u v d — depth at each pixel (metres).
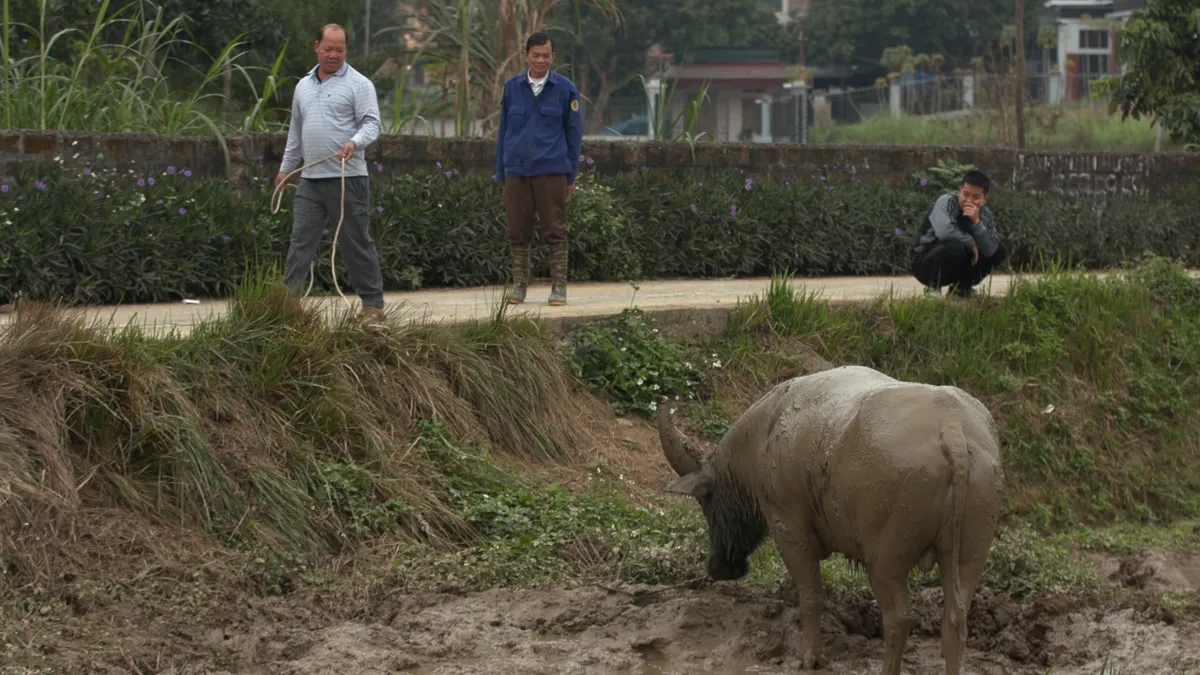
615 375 14.41
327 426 11.60
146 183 16.25
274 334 12.01
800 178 22.03
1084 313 17.80
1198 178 26.22
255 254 16.19
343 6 26.73
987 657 9.31
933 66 62.56
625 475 13.21
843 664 8.98
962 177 23.11
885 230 21.47
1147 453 16.67
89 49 18.67
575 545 11.30
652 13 56.16
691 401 14.80
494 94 23.41
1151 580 12.40
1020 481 15.63
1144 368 17.47
